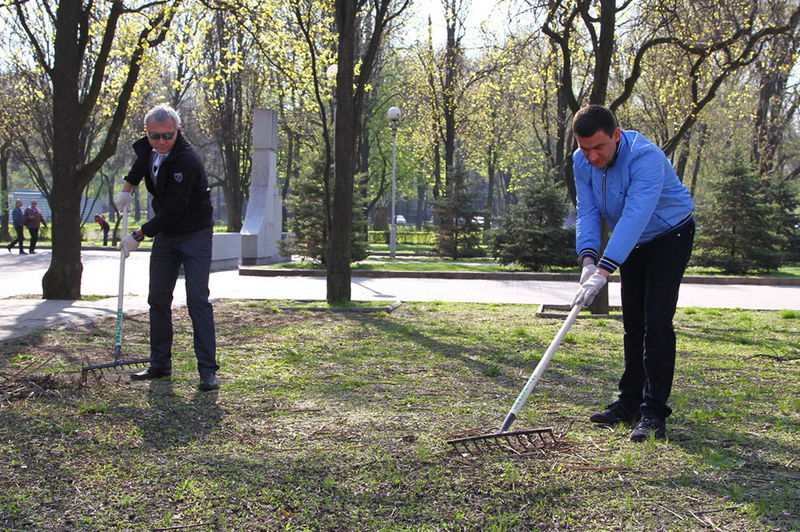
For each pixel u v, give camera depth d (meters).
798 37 12.77
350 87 11.38
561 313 10.46
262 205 24.20
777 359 6.79
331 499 3.11
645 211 3.89
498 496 3.14
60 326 8.14
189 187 5.12
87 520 2.87
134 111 27.98
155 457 3.61
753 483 3.30
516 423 4.29
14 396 4.71
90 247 31.22
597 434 4.09
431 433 4.06
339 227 11.50
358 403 4.81
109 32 11.23
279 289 15.42
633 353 4.33
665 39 11.39
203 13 13.45
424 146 42.56
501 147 45.56
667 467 3.50
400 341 7.71
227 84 35.56
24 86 26.34
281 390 5.18
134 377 5.39
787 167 39.28
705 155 34.22
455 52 32.69
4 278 17.25
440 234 28.73
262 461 3.56
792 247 26.91
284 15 14.84
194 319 5.21
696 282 19.81
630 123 28.31
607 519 2.91
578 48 14.59
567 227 23.12
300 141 39.03
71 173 11.28
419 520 2.91
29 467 3.43
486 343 7.65
